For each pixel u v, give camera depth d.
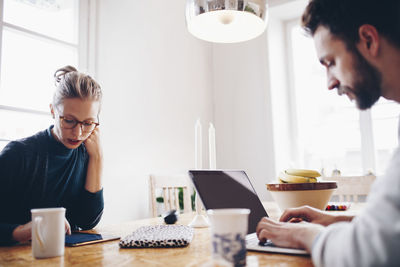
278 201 1.18
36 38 2.04
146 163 2.60
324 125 3.13
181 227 1.03
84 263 0.66
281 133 3.14
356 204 1.79
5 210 1.06
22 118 1.96
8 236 0.85
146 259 0.68
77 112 1.09
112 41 2.44
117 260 0.68
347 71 0.66
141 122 2.60
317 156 3.14
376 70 0.62
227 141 3.31
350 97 0.70
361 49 0.63
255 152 3.12
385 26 0.59
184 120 3.03
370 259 0.43
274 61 3.17
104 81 2.36
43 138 1.17
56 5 2.17
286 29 3.37
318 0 0.69
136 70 2.60
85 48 2.28
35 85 2.04
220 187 0.94
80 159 1.24
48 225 0.71
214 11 1.36
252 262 0.63
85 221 1.22
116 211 2.34
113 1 2.48
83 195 1.23
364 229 0.45
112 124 2.38
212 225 0.58
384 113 2.82
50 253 0.71
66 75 1.13
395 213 0.43
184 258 0.68
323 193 1.11
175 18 3.04
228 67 3.37
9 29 1.92
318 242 0.55
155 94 2.75
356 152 2.95
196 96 3.21
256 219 0.96
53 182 1.19
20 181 1.09
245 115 3.21
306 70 3.26
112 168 2.34
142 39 2.68
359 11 0.61
